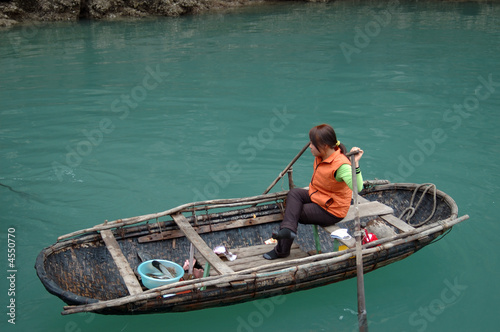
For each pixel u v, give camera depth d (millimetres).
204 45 13414
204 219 5188
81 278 4465
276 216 5449
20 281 4770
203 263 4844
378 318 4418
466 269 5012
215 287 4219
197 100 9383
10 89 9859
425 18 17594
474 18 17484
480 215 5824
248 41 13891
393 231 4965
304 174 6789
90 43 13648
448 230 5574
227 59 12086
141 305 3986
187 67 11391
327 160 4531
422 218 5516
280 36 14555
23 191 6352
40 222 5719
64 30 15289
